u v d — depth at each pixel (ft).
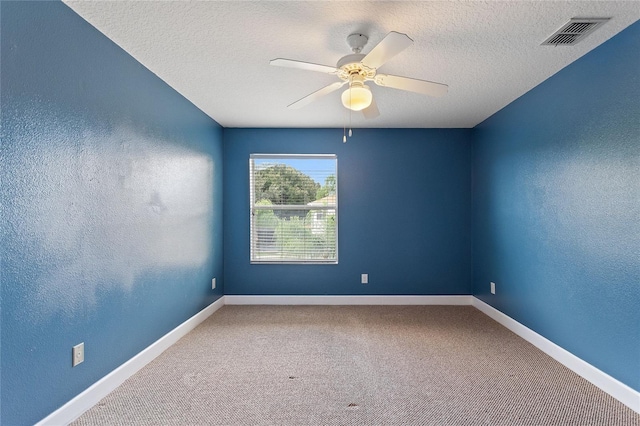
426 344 9.16
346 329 10.39
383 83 6.74
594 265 6.97
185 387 6.88
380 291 13.52
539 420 5.76
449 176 13.51
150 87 8.11
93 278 6.25
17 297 4.80
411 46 6.84
